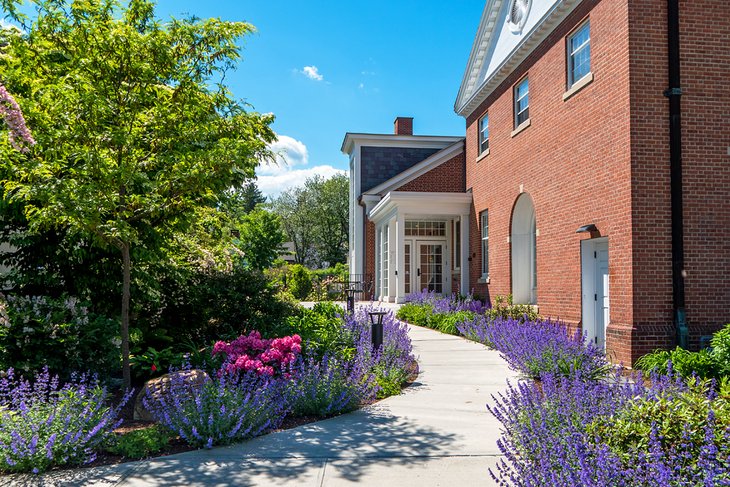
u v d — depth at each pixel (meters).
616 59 10.69
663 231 10.07
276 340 7.70
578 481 3.57
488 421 6.45
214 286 10.87
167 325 10.64
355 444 5.62
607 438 4.21
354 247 28.11
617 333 10.09
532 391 5.78
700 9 10.37
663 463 3.69
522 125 15.60
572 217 12.58
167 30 7.27
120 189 7.22
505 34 16.80
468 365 10.17
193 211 8.05
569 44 13.10
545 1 13.95
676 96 10.12
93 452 5.29
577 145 12.34
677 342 9.75
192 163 6.91
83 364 7.50
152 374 8.08
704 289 10.02
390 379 8.34
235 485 4.56
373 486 4.52
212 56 7.58
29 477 4.75
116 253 9.01
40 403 5.62
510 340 10.59
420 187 24.17
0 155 6.40
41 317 7.36
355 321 11.35
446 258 24.12
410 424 6.34
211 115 7.49
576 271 12.41
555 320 13.09
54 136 6.34
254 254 36.03
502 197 17.41
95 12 6.89
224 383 6.42
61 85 6.45
